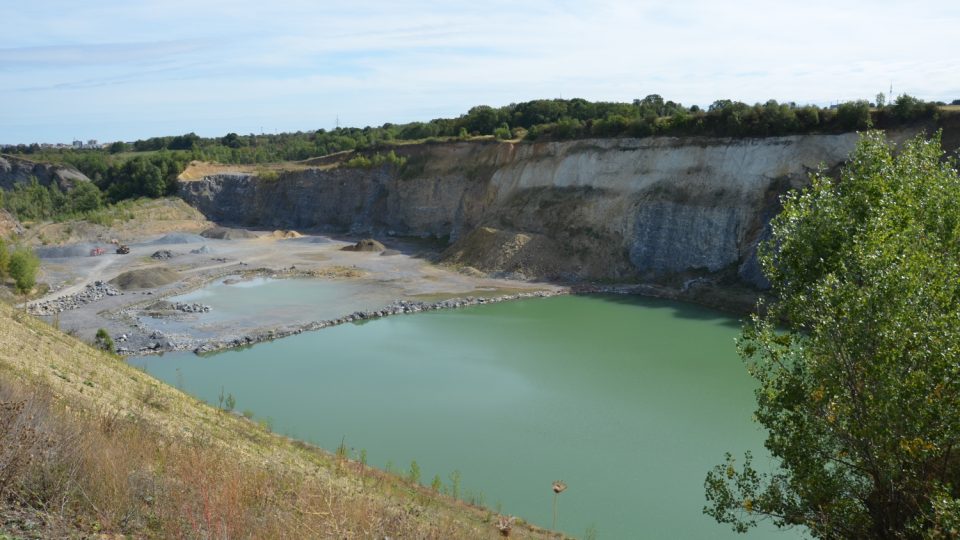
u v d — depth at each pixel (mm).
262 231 104125
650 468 26328
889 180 16500
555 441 28969
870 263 13383
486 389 35844
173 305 54312
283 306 55781
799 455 14305
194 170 118312
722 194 64125
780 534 21547
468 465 26578
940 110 56875
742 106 68312
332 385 36719
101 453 11148
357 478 20219
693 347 43844
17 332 21828
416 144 102438
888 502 12836
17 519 8461
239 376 38438
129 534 8992
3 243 57562
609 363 40375
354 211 103375
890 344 12438
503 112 107938
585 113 102688
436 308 55938
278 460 18766
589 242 69750
